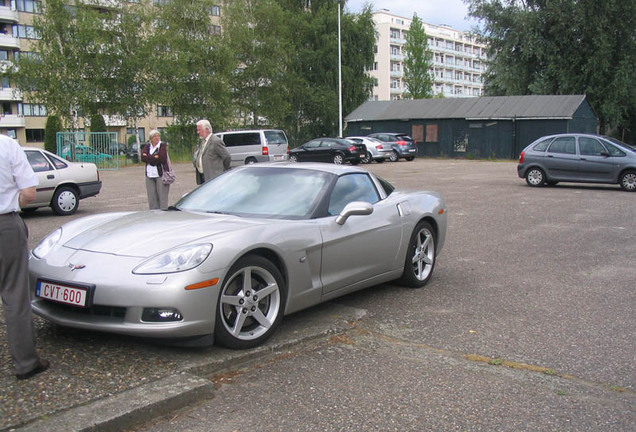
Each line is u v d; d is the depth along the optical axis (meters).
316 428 2.97
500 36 41.09
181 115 36.50
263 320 4.09
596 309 5.18
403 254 5.59
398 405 3.26
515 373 3.74
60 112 31.53
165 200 9.38
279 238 4.21
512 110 34.72
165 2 37.62
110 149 29.81
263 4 41.25
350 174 5.36
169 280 3.58
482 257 7.44
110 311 3.67
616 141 15.83
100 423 2.83
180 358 3.75
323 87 45.25
